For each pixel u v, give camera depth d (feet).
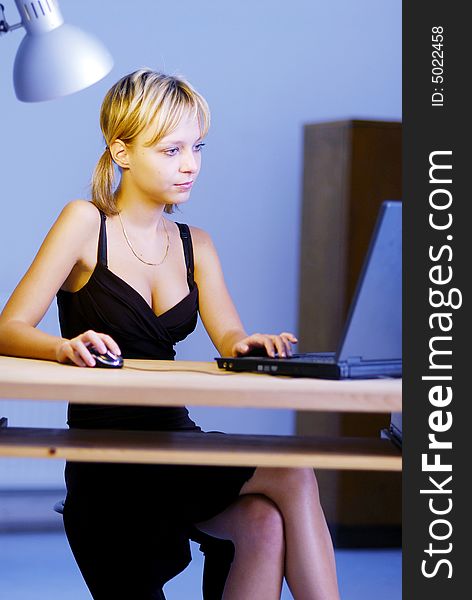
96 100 18.79
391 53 19.85
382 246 6.79
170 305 9.38
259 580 7.55
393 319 7.14
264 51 19.52
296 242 19.77
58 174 18.70
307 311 18.19
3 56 18.42
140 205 9.17
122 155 9.00
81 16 18.71
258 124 19.57
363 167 17.24
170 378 6.73
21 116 18.52
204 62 19.30
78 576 15.30
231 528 7.86
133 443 6.84
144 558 8.45
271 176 19.66
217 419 19.57
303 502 7.62
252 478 7.73
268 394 6.36
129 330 9.06
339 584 15.23
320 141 17.85
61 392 6.33
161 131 8.75
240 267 19.67
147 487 8.33
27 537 17.65
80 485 8.54
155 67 19.07
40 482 18.33
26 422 18.20
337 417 17.60
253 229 19.67
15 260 18.60
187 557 8.69
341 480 17.53
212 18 19.26
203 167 19.44
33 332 8.31
